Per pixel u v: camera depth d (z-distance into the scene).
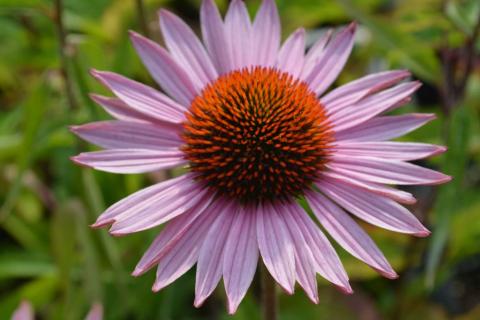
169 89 0.39
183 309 0.50
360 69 0.53
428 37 0.47
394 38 0.45
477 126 0.48
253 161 0.37
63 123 0.44
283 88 0.38
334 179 0.37
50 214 0.54
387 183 0.37
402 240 0.48
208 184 0.37
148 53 0.39
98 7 0.55
